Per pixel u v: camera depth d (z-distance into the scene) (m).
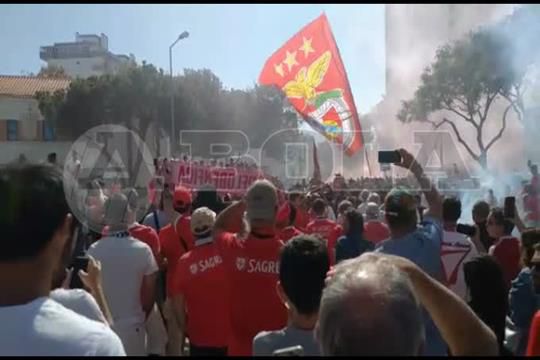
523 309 3.94
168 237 4.86
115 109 27.86
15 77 36.59
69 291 2.21
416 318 1.29
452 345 1.51
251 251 3.04
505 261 5.37
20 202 1.62
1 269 1.62
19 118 32.97
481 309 3.62
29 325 1.57
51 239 1.66
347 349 1.23
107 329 1.67
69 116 28.27
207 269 3.93
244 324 3.03
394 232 3.36
